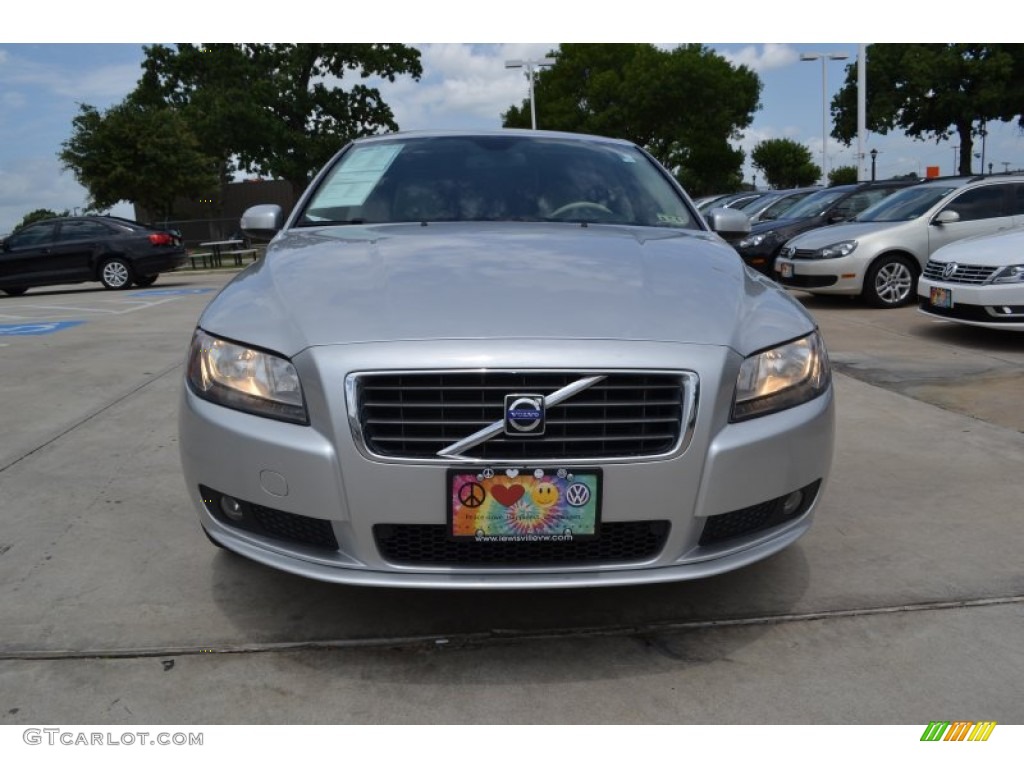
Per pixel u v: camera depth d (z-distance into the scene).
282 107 34.28
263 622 2.41
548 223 3.12
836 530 3.05
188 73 34.84
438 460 2.00
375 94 35.94
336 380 2.03
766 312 2.38
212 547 2.92
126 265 14.53
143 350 6.90
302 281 2.41
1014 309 6.23
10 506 3.32
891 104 31.11
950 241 8.92
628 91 36.00
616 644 2.29
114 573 2.72
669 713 2.00
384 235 2.90
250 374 2.17
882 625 2.38
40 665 2.19
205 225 31.25
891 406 4.80
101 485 3.55
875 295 8.90
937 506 3.27
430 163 3.49
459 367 1.99
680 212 3.38
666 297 2.28
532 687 2.11
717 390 2.08
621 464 2.03
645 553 2.14
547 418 2.02
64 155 28.00
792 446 2.21
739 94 36.94
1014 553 2.84
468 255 2.56
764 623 2.40
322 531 2.13
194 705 2.03
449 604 2.50
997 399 4.89
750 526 2.24
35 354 6.75
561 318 2.12
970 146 31.53
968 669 2.16
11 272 14.05
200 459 2.24
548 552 2.10
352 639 2.32
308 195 3.44
